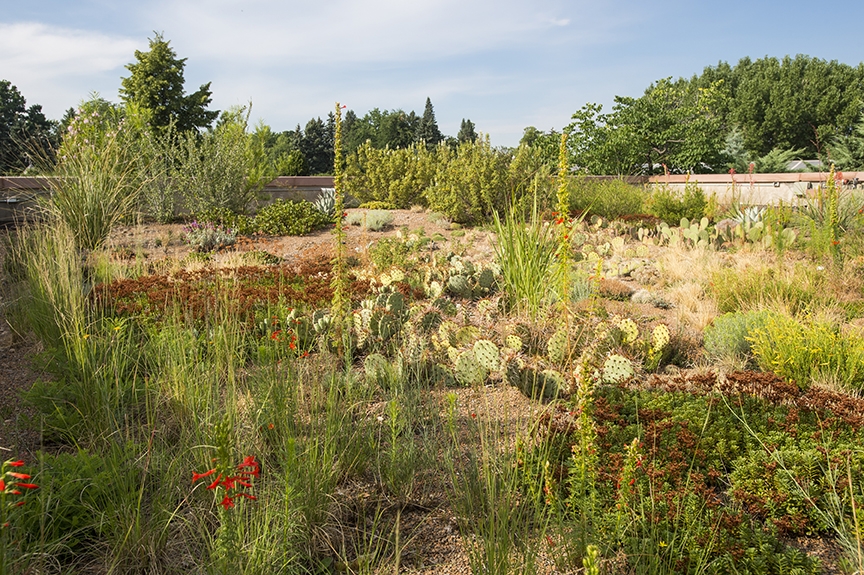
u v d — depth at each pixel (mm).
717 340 5395
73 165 10523
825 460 3145
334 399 3643
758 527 2883
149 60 26344
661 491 2957
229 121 15234
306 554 2721
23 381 4684
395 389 4160
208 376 3832
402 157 17234
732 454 3404
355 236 12930
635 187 15906
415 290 7570
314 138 57406
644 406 3943
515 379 4480
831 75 39094
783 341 4867
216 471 1985
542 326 5805
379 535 2924
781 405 3963
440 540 2885
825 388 4410
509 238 6891
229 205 14250
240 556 2314
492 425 3887
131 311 5957
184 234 11891
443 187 14227
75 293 5434
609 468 3160
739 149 27719
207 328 4730
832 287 6859
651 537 2467
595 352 5055
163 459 3195
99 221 10219
